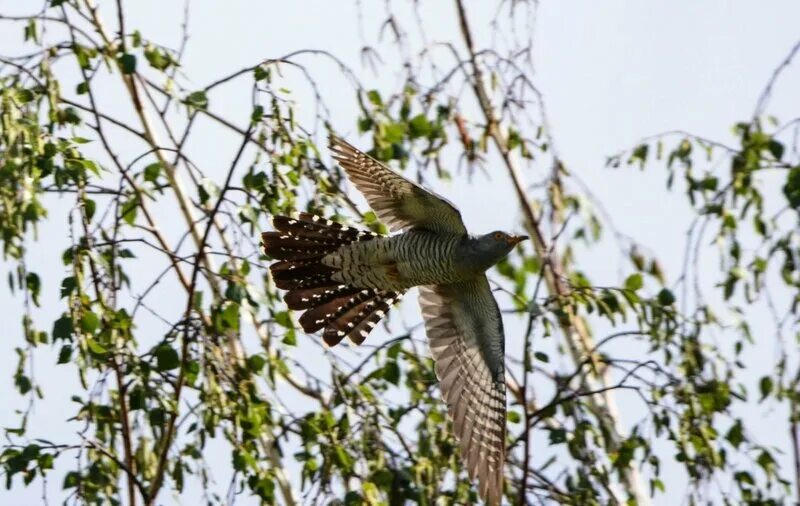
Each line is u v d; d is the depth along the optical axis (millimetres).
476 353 14219
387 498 12781
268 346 13352
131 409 12102
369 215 13672
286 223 13164
